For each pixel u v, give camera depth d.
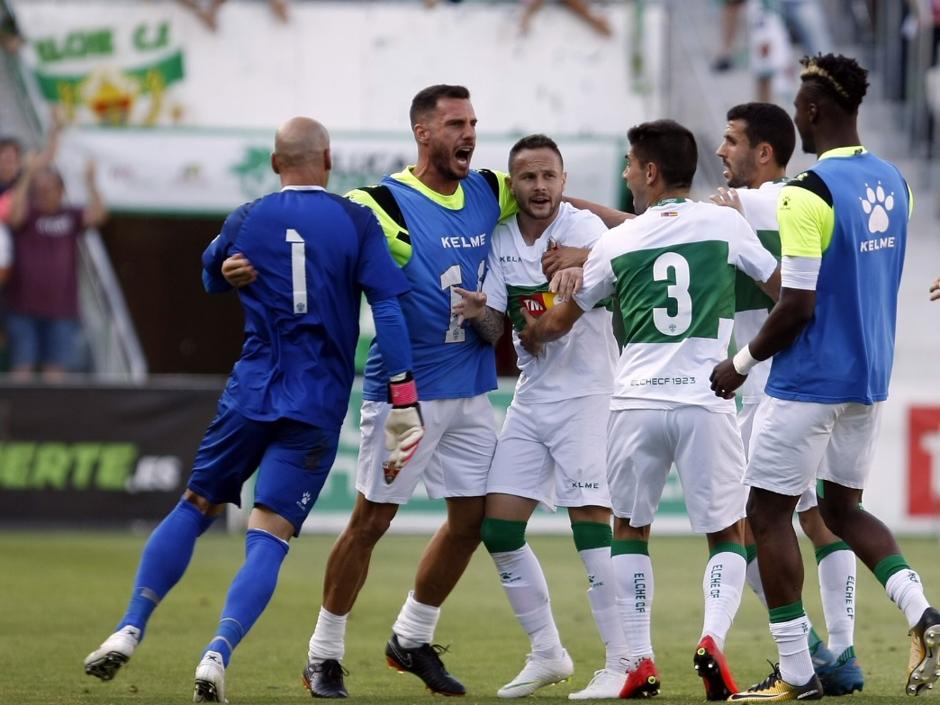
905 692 21.58
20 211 53.41
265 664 26.30
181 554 20.64
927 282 62.06
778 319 19.89
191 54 53.22
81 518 49.78
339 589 23.00
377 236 21.09
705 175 62.91
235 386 20.94
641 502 21.66
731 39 65.69
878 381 20.72
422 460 23.20
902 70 67.50
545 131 52.84
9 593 35.81
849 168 20.56
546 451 23.45
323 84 53.34
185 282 57.03
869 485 49.62
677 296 21.23
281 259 20.73
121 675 24.36
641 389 21.36
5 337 55.81
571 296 22.05
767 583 20.67
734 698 20.80
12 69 53.84
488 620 32.44
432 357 23.14
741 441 21.83
